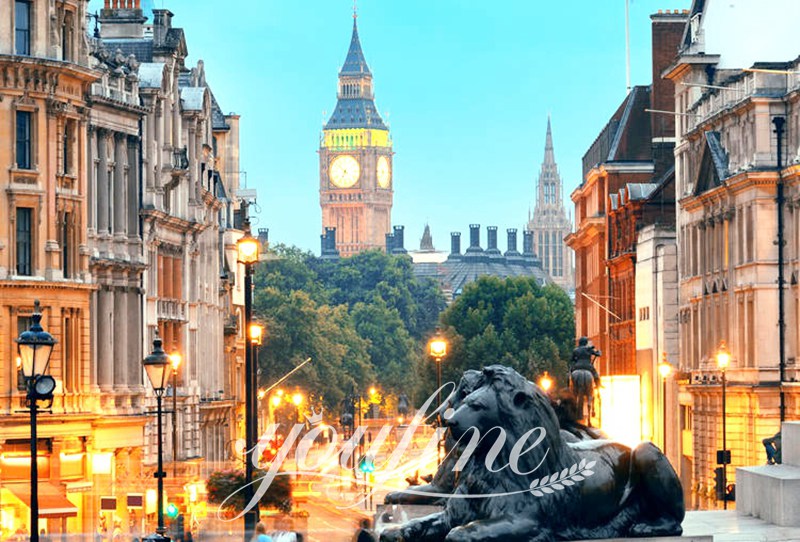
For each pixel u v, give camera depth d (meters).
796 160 117.19
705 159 130.62
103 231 107.31
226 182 177.50
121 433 104.12
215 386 146.50
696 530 29.16
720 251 128.38
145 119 120.00
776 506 30.12
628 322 165.75
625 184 181.25
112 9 128.88
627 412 81.75
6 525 92.31
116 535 89.69
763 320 118.06
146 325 118.94
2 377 95.31
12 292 95.88
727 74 138.62
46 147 97.94
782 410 116.88
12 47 97.38
